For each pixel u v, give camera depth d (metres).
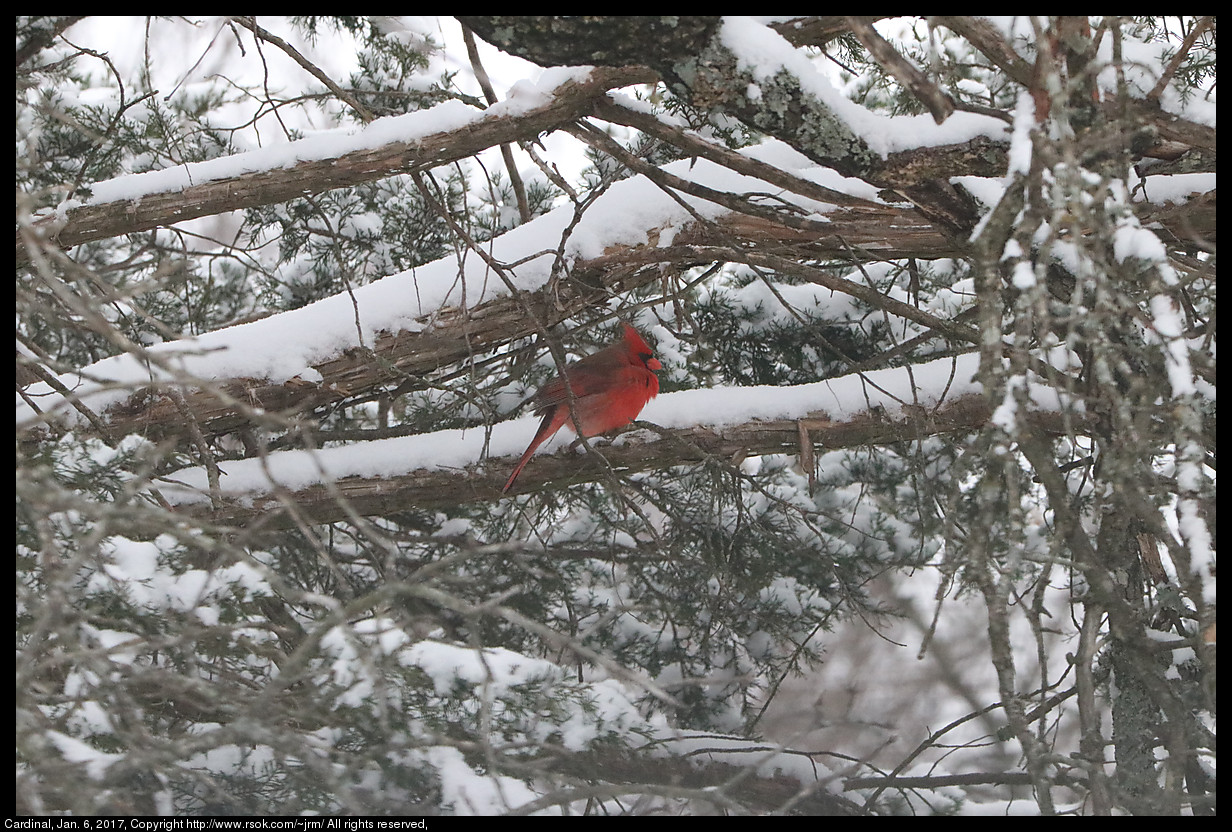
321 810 6.48
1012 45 6.48
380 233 11.55
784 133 6.85
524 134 7.93
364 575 11.49
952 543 5.92
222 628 5.23
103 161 10.55
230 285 13.01
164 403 8.64
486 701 4.94
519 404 10.75
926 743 7.88
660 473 11.55
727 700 11.68
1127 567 7.34
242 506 8.83
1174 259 8.11
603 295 9.23
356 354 8.87
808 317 10.59
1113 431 7.20
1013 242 5.20
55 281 5.21
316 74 8.89
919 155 6.86
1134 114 6.01
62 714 6.24
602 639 11.55
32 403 7.98
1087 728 6.18
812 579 11.59
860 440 9.02
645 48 6.45
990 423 5.18
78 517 6.63
